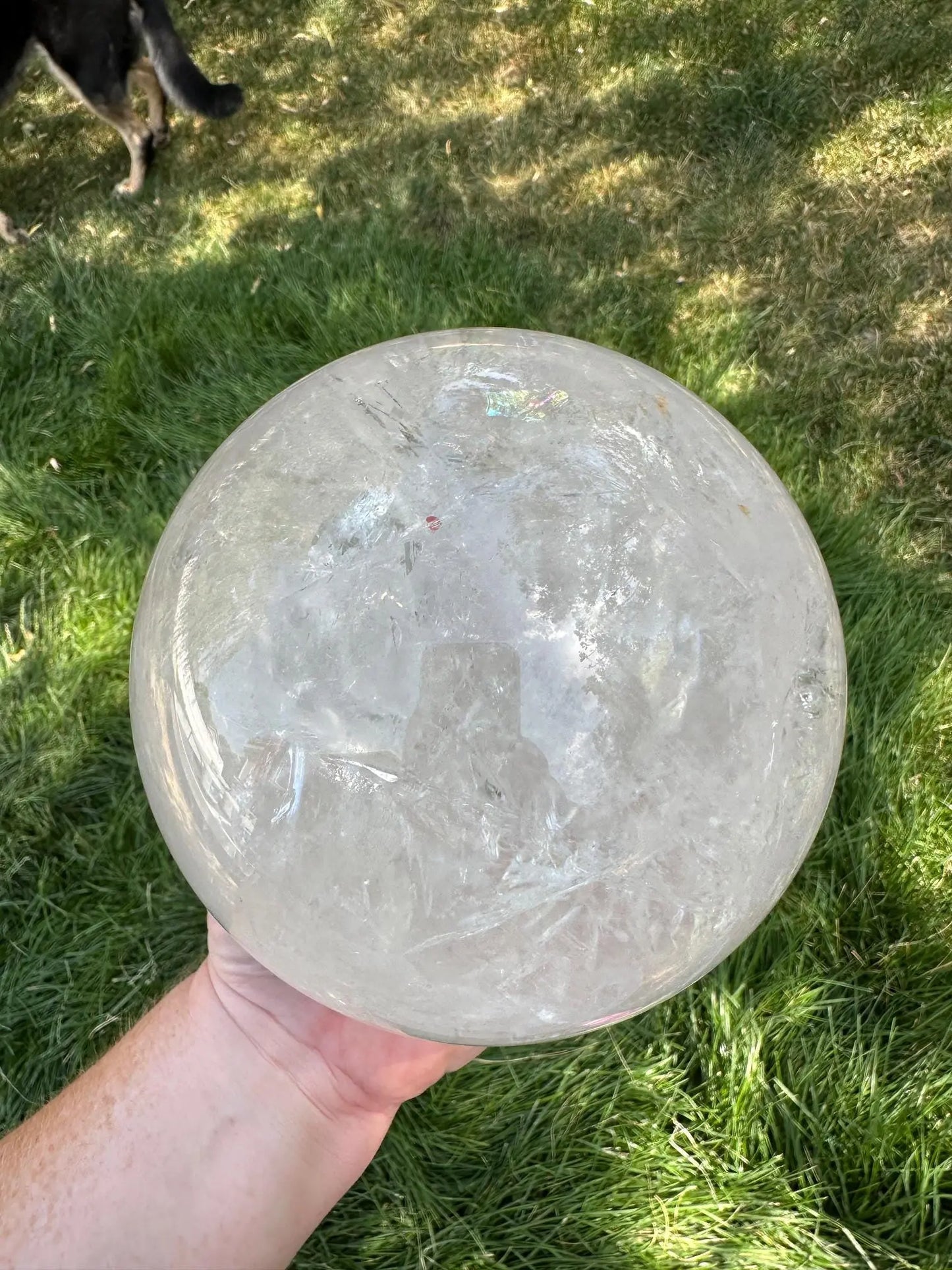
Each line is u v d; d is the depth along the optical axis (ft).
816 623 0.71
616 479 0.66
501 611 0.63
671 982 0.71
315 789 0.64
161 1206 0.74
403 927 0.64
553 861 0.63
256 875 0.67
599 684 0.62
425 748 0.63
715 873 0.66
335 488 0.67
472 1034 0.70
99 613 1.48
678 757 0.64
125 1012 1.20
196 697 0.67
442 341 0.79
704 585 0.65
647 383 0.76
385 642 0.63
